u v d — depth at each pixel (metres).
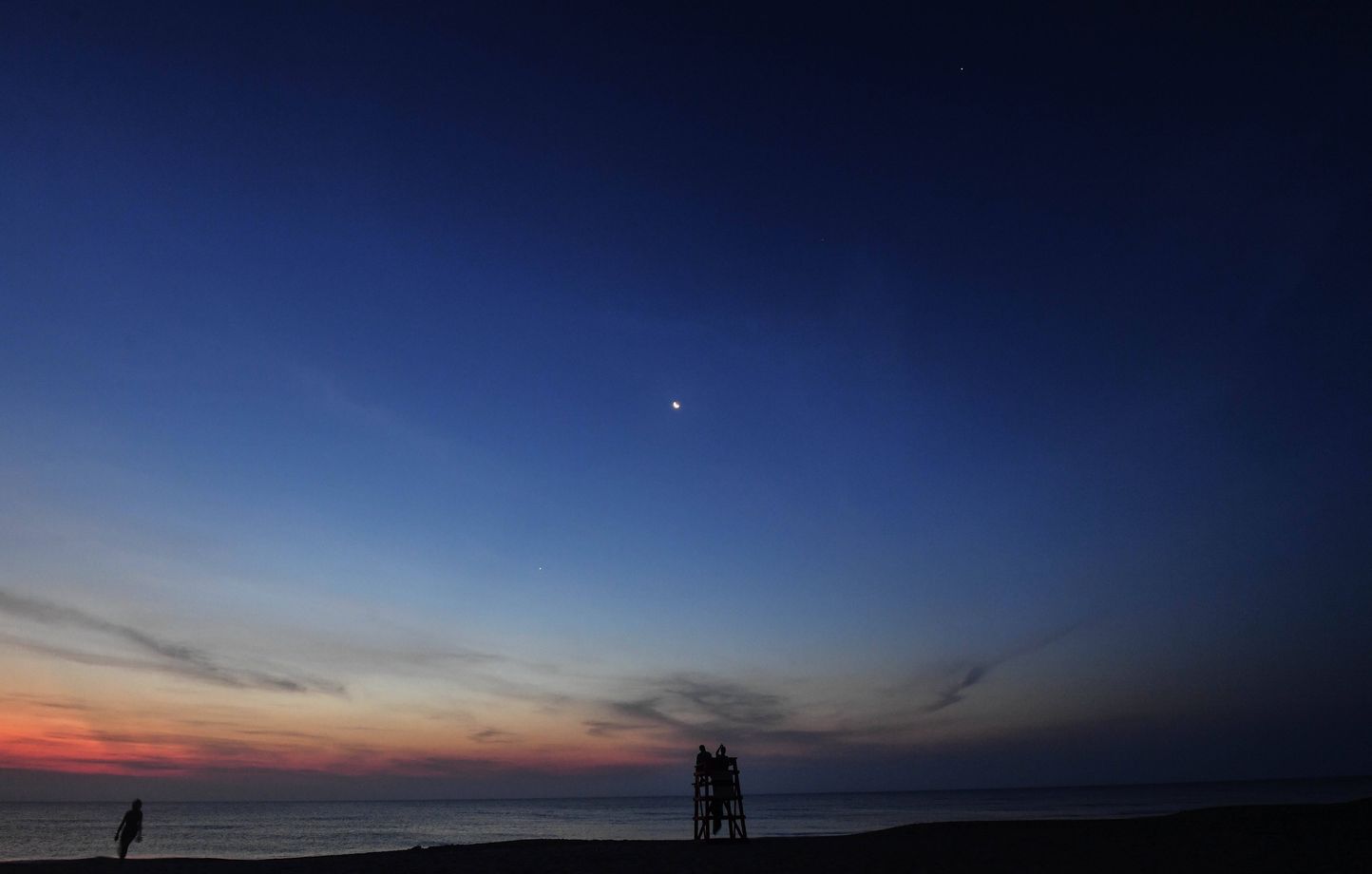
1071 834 22.16
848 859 19.14
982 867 16.94
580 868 19.27
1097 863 16.78
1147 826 22.91
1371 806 24.12
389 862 21.42
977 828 25.11
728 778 25.44
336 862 21.66
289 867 20.31
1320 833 19.59
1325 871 14.69
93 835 103.44
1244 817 23.80
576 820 133.12
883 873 16.81
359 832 99.56
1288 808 25.34
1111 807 132.00
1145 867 15.90
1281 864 15.64
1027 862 17.42
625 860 20.75
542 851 23.73
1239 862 16.06
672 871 18.20
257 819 160.50
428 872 18.95
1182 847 18.39
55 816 193.00
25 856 66.38
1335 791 170.38
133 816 22.53
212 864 21.45
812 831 80.38
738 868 18.34
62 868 20.11
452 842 76.88
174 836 98.25
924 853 19.59
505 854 22.95
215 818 170.88
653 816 152.88
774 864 18.95
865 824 98.56
